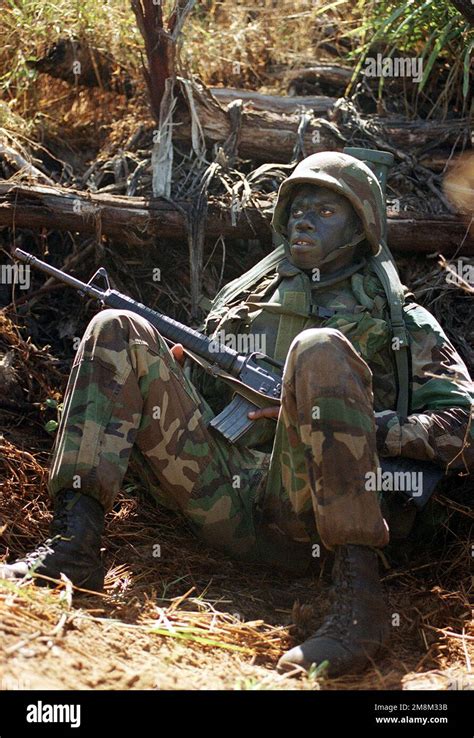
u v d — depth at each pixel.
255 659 4.11
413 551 5.44
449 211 6.64
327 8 7.86
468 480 5.65
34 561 4.29
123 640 3.94
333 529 4.16
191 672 3.83
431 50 7.43
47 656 3.60
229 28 8.01
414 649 4.43
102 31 7.27
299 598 4.84
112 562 5.04
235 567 5.14
